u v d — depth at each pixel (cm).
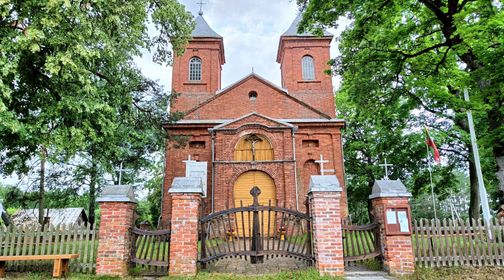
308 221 902
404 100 2203
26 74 1126
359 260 957
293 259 996
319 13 1383
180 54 1673
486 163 2023
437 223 914
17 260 881
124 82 1458
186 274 820
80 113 1132
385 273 838
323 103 2367
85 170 2236
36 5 973
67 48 1023
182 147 1977
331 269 813
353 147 2800
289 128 1961
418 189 2408
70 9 1009
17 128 968
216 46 2523
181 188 863
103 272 827
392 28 1556
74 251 892
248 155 1964
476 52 1132
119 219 859
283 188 1867
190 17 1617
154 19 1504
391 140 2241
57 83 1123
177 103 2370
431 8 1233
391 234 852
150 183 3241
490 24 1052
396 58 1444
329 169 2084
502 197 1278
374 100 1559
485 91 1117
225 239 1077
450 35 1206
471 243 905
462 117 1897
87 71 1091
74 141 1098
